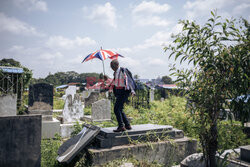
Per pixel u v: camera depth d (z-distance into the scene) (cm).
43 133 727
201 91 318
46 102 849
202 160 340
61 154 428
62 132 761
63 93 3669
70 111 909
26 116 390
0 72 1162
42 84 848
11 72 1191
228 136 461
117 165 393
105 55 476
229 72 292
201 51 309
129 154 433
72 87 2531
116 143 441
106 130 463
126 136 452
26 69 1328
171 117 886
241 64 277
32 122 394
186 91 337
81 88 4962
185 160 375
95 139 453
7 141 377
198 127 334
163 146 468
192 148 500
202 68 318
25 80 1323
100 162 403
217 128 338
